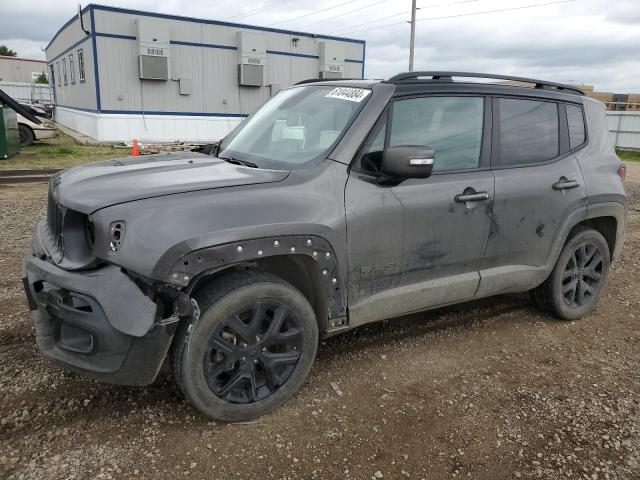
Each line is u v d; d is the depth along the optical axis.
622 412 3.17
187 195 2.67
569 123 4.25
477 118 3.68
